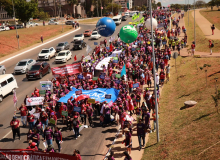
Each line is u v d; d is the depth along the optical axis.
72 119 17.66
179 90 23.73
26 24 82.75
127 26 24.58
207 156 11.10
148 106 20.06
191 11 115.12
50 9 129.38
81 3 132.75
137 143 15.80
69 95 21.30
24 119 18.92
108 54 36.59
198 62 30.69
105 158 14.45
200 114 16.14
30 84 30.23
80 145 16.20
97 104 19.78
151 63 28.92
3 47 50.94
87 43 53.44
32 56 45.69
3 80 25.61
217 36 45.69
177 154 12.52
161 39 42.47
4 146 16.39
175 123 16.75
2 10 116.38
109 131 17.98
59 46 45.81
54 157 12.26
